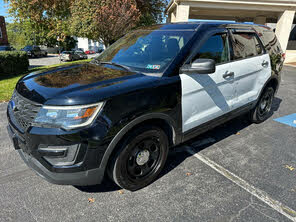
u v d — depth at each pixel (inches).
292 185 107.3
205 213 90.1
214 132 163.9
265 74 159.6
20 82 103.3
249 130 167.8
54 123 78.1
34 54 1289.4
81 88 84.7
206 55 114.3
